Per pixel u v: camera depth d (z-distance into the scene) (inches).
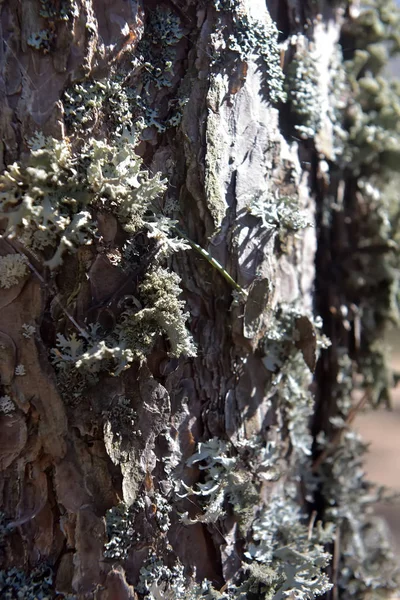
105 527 13.7
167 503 14.2
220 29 14.4
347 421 18.2
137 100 14.0
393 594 18.3
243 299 14.5
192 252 14.4
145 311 13.5
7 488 14.0
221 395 14.8
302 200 16.2
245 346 14.7
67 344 13.6
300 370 15.5
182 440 14.5
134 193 13.5
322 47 16.6
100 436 13.8
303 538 15.5
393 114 18.2
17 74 13.6
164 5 14.2
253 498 14.7
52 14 13.4
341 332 18.3
